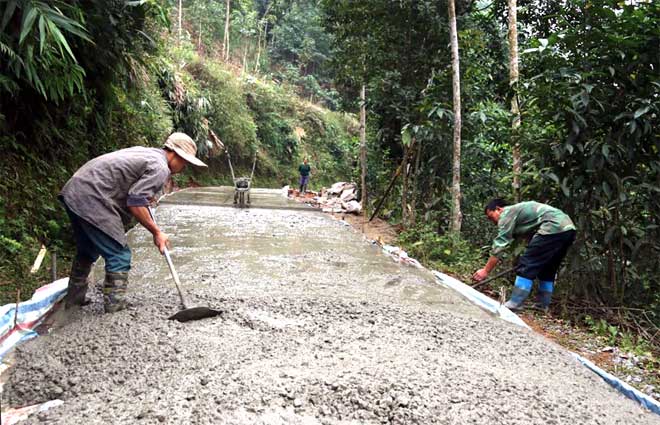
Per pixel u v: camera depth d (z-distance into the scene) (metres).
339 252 5.73
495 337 2.99
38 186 4.91
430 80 7.30
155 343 2.44
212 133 17.38
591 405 2.12
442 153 7.53
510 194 6.30
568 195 4.49
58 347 2.40
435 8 7.36
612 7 4.58
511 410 1.93
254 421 1.72
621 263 4.76
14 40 3.99
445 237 6.54
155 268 4.35
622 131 4.45
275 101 24.52
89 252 3.04
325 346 2.53
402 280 4.50
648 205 4.60
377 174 11.59
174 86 14.77
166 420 1.70
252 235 6.58
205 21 25.20
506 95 5.77
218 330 2.71
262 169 21.42
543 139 4.89
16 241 4.17
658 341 4.24
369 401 1.91
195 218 8.01
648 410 2.38
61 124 5.70
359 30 8.47
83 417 1.75
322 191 14.84
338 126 29.58
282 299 3.39
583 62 4.65
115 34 5.26
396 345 2.61
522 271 4.20
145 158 2.98
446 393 2.01
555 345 3.06
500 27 8.91
